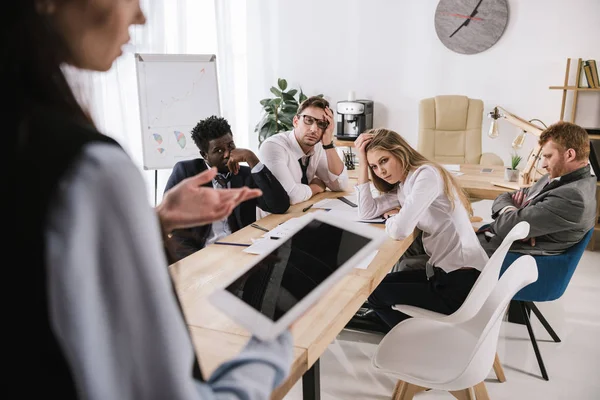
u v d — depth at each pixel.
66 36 0.45
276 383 0.62
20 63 0.43
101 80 4.50
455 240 2.27
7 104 0.42
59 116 0.43
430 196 2.15
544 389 2.40
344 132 5.30
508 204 2.85
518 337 2.86
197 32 5.34
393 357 1.78
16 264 0.40
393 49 5.21
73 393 0.42
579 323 3.01
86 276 0.41
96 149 0.42
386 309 2.43
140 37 4.73
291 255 0.86
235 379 0.57
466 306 1.76
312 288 0.75
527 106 4.87
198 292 1.65
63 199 0.40
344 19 5.33
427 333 1.92
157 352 0.45
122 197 0.42
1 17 0.41
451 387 1.59
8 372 0.41
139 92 3.84
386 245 2.08
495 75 4.91
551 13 4.60
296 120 2.78
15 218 0.39
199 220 0.77
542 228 2.49
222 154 2.65
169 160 3.94
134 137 4.84
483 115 5.03
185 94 3.96
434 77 5.12
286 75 5.69
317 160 2.92
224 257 1.97
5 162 0.40
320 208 2.62
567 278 2.47
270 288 0.76
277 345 0.65
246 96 5.88
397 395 2.09
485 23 4.80
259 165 2.52
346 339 2.83
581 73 4.46
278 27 5.59
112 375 0.44
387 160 2.29
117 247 0.43
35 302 0.40
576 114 4.65
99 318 0.43
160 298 0.45
